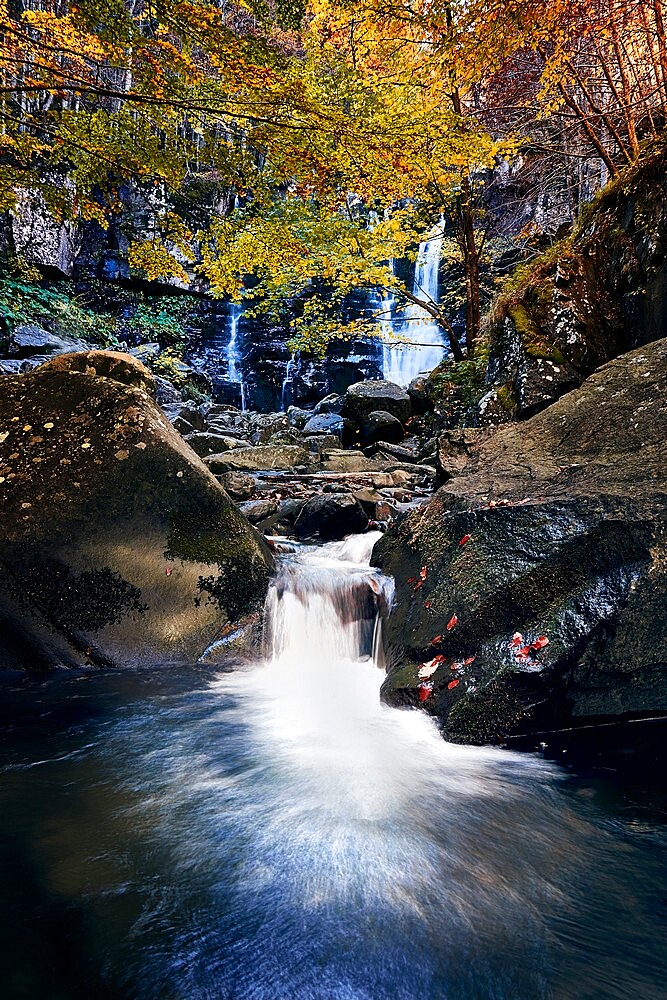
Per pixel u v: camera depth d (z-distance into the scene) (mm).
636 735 2846
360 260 8984
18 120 6066
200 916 1754
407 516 4867
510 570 3246
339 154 5375
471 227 11734
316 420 15453
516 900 1853
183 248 6691
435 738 2996
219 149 5543
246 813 2336
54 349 15820
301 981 1530
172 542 4484
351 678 4027
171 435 4910
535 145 12266
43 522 4242
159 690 3773
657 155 7004
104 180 6195
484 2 7027
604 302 7391
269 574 4707
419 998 1487
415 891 1893
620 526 3113
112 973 1524
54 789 2506
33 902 1776
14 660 4258
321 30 7996
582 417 4570
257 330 22953
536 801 2422
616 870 1993
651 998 1480
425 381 13891
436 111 6020
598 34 9156
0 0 5789
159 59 4773
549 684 2895
